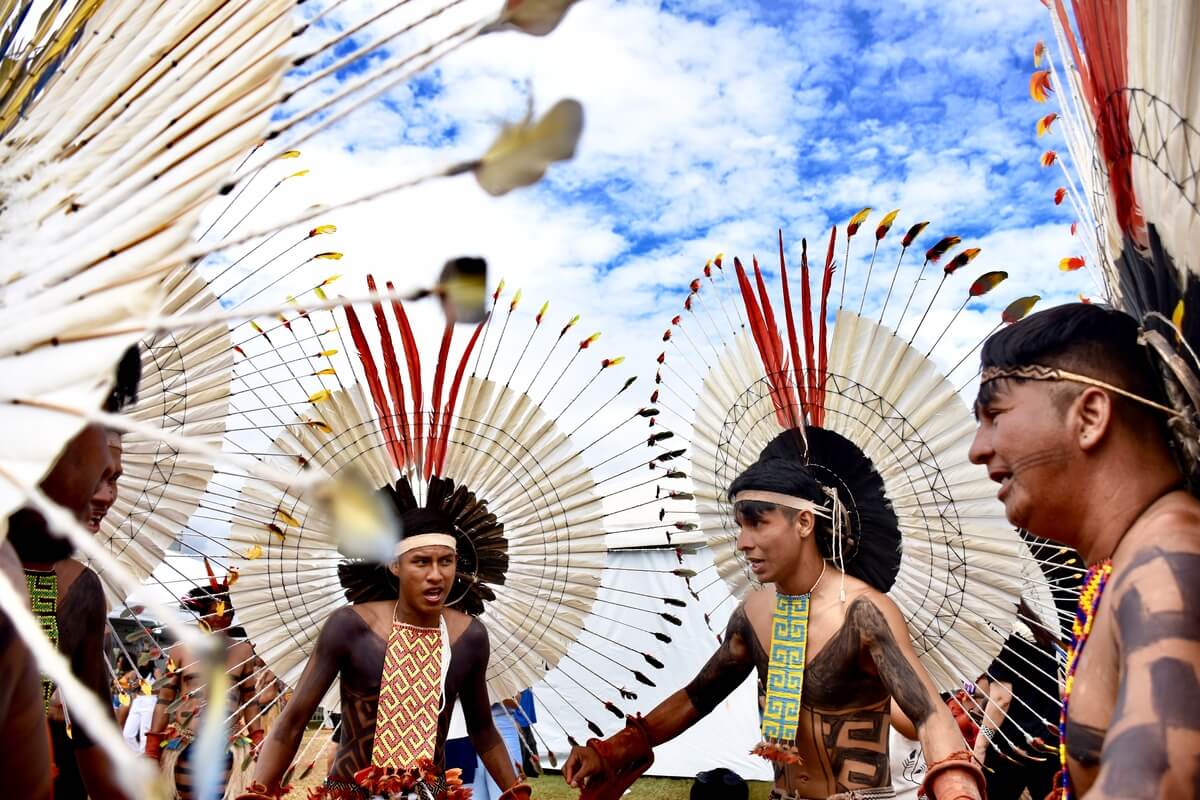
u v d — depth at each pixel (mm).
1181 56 928
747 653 2551
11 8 770
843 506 2473
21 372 497
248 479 2492
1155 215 1048
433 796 2338
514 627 2773
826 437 2525
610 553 7949
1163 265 1060
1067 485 1129
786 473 2381
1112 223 1248
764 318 2605
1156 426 1108
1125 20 1066
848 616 2262
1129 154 1112
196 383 2293
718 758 7668
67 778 1863
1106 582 1058
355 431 2637
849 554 2459
